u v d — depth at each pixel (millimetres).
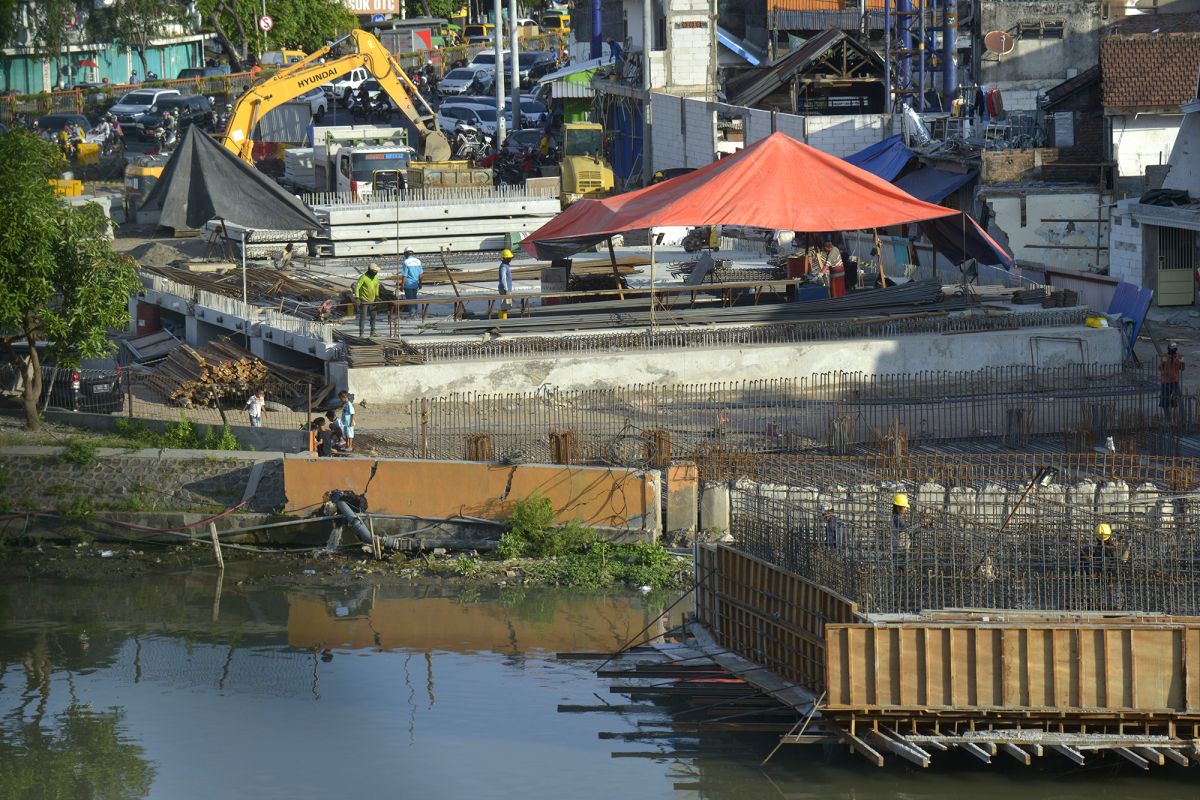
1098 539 37406
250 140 105062
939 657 33500
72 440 55875
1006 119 89750
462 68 153000
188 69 160500
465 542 51531
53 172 62531
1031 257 82875
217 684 41812
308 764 36312
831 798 34125
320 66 107250
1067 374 64125
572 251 75500
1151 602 36031
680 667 40938
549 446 53875
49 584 50219
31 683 42062
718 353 63312
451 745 37375
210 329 74500
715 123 101438
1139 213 76812
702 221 67188
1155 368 65125
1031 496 41250
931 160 90250
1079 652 33312
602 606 46781
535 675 41781
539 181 101312
